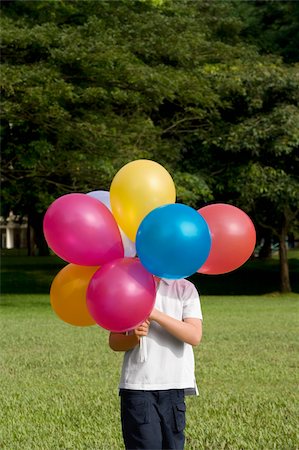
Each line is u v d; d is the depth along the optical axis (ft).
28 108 55.77
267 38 82.69
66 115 55.47
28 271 95.40
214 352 33.32
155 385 12.26
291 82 67.46
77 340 37.55
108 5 62.03
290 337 38.60
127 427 12.37
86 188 61.46
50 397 23.93
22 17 63.52
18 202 74.95
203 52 69.77
